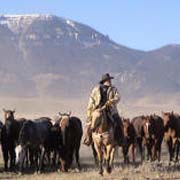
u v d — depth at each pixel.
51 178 23.50
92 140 23.17
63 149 27.78
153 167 25.25
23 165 27.86
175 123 32.31
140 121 32.62
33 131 27.56
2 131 28.89
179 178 22.05
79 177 22.88
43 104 143.00
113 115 22.84
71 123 28.12
